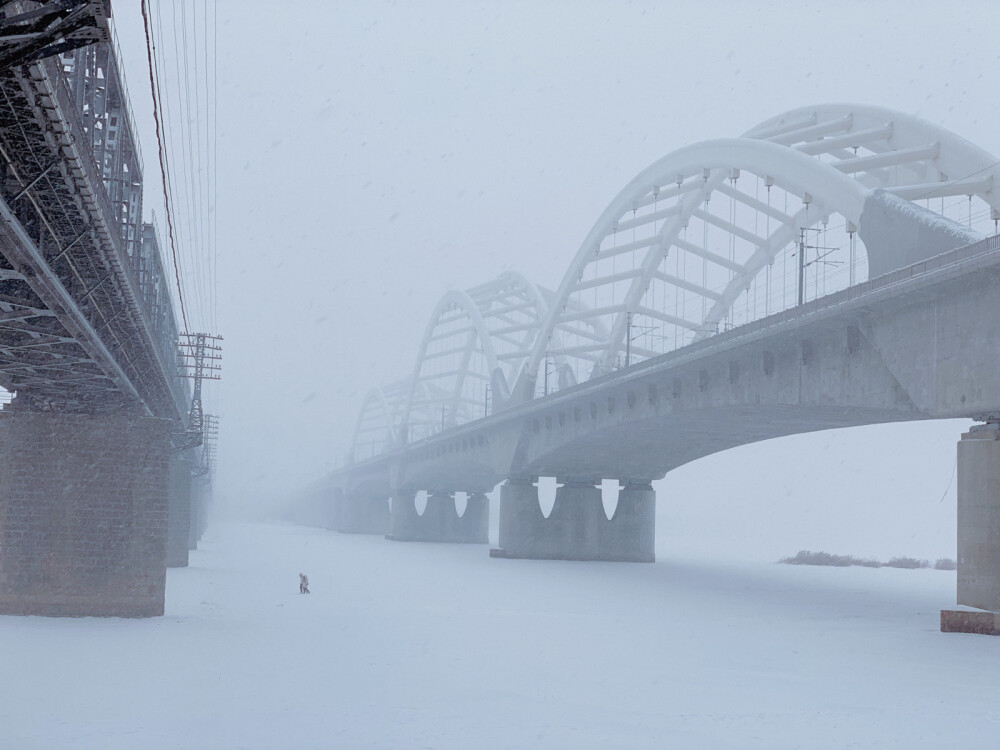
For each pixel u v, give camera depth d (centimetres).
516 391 8912
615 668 2572
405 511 13175
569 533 8675
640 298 8056
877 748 1662
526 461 8512
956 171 4750
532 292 10250
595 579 6306
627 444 7362
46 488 3494
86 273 2438
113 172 2627
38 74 1441
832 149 5312
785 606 4581
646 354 8331
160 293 4638
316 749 1616
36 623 3244
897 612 4306
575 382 9562
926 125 4906
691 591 5447
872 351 4056
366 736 1716
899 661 2722
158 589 3534
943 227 3838
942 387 3544
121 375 3148
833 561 9444
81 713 1873
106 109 2428
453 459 10756
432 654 2777
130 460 3544
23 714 1855
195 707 1948
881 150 5603
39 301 2319
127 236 2955
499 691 2191
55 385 3462
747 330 4797
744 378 5088
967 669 2581
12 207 1783
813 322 4209
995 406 3272
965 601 3438
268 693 2112
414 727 1797
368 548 10612
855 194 4528
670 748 1652
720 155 5925
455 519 13225
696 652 2912
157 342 3559
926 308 3644
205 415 7519
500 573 6738
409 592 5034
